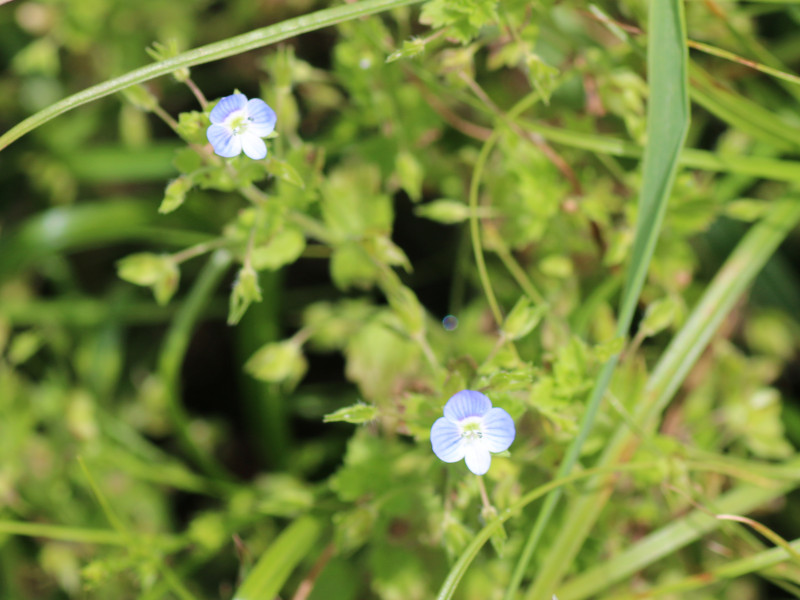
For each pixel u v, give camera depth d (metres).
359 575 0.37
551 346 0.37
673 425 0.38
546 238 0.38
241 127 0.32
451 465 0.34
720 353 0.38
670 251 0.37
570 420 0.34
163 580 0.36
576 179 0.37
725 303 0.36
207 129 0.32
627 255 0.37
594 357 0.34
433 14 0.33
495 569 0.36
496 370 0.34
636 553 0.35
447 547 0.33
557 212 0.38
